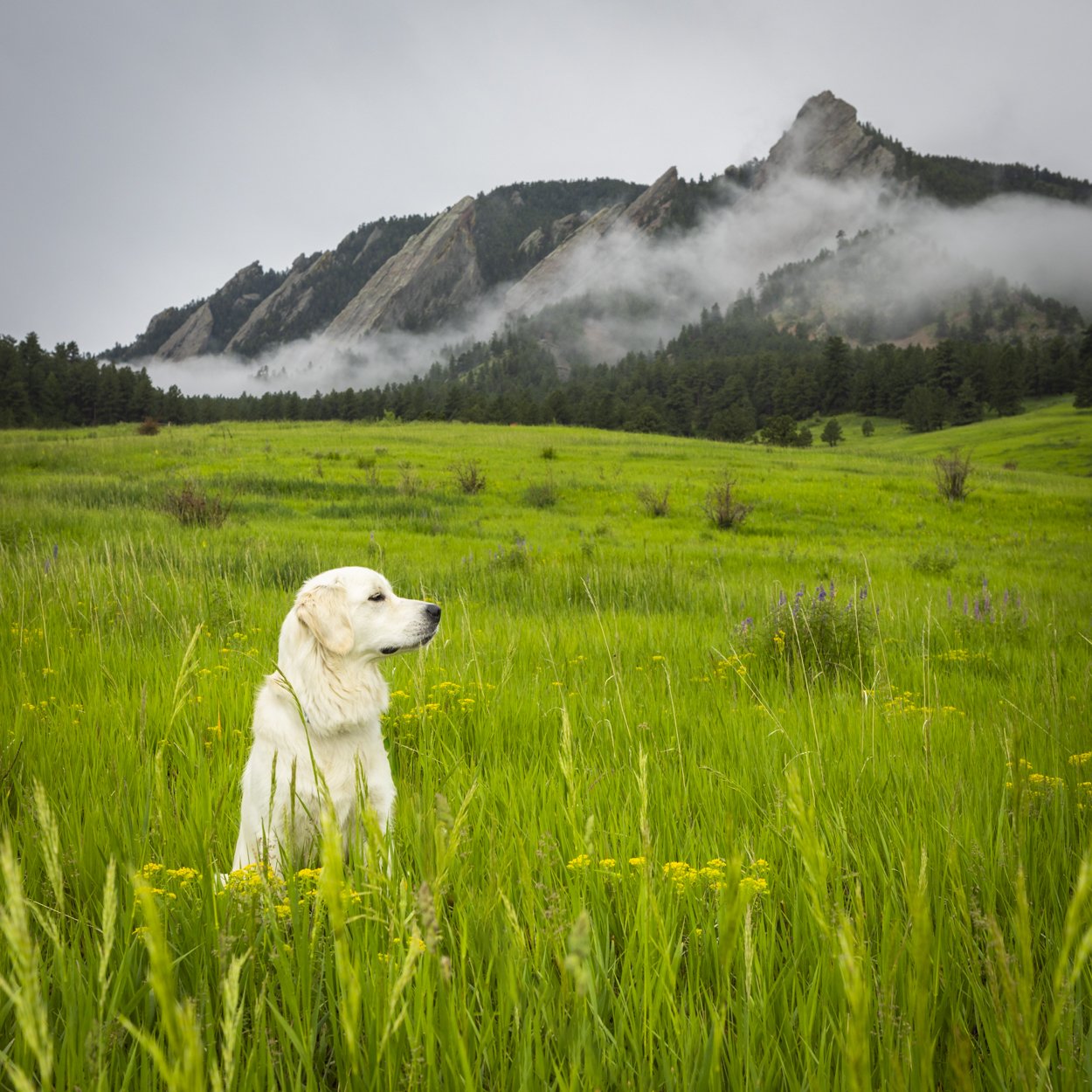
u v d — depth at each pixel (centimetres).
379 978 180
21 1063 179
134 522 1773
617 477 3822
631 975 204
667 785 370
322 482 2989
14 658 586
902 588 1373
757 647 712
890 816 315
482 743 447
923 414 15200
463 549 1725
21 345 14025
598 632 823
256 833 306
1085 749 413
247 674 564
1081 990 196
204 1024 178
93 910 236
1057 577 1722
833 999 202
